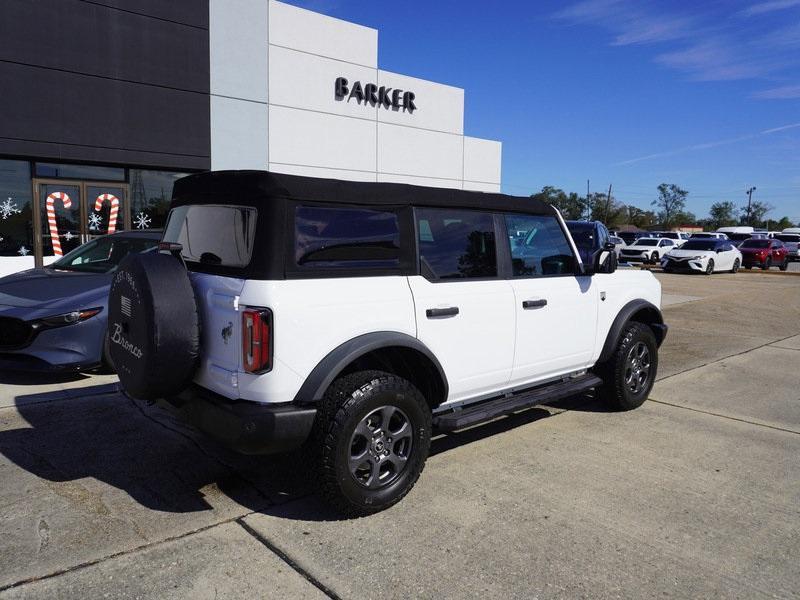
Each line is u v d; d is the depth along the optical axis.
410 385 3.53
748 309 13.42
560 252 4.83
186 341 3.25
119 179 12.58
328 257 3.34
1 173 11.23
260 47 14.08
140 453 4.30
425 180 18.11
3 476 3.87
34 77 11.11
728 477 4.11
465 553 3.06
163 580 2.77
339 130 15.81
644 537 3.26
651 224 109.31
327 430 3.22
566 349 4.78
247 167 14.14
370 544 3.13
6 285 6.28
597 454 4.48
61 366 5.66
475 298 4.02
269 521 3.36
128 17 12.08
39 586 2.70
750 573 2.95
